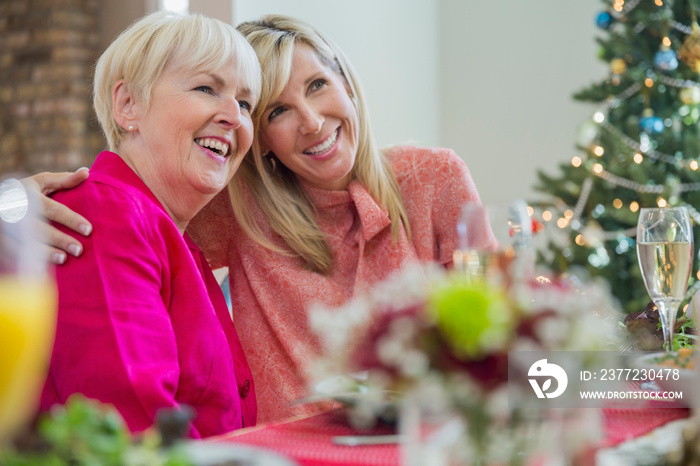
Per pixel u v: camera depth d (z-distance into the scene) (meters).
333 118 1.58
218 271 2.71
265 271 1.60
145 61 1.29
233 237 1.65
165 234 1.19
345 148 1.60
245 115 1.41
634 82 3.42
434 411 0.50
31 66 4.84
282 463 0.51
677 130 3.52
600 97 3.50
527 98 5.08
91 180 1.14
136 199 1.16
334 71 1.62
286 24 1.63
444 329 0.49
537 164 5.05
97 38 4.91
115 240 1.08
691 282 3.21
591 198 3.41
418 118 5.02
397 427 0.73
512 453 0.49
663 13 3.32
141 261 1.09
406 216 1.67
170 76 1.30
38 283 0.43
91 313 1.02
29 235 0.43
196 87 1.32
